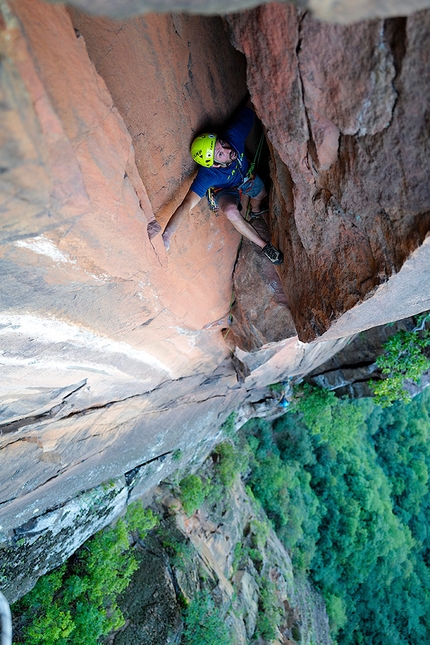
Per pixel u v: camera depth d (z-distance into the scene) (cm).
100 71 257
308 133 282
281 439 1934
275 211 419
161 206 366
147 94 296
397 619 2159
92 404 512
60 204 202
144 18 264
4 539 609
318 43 235
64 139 184
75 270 287
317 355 870
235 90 375
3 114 150
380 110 235
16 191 178
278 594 1373
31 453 471
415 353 927
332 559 1902
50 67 199
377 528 2031
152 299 412
